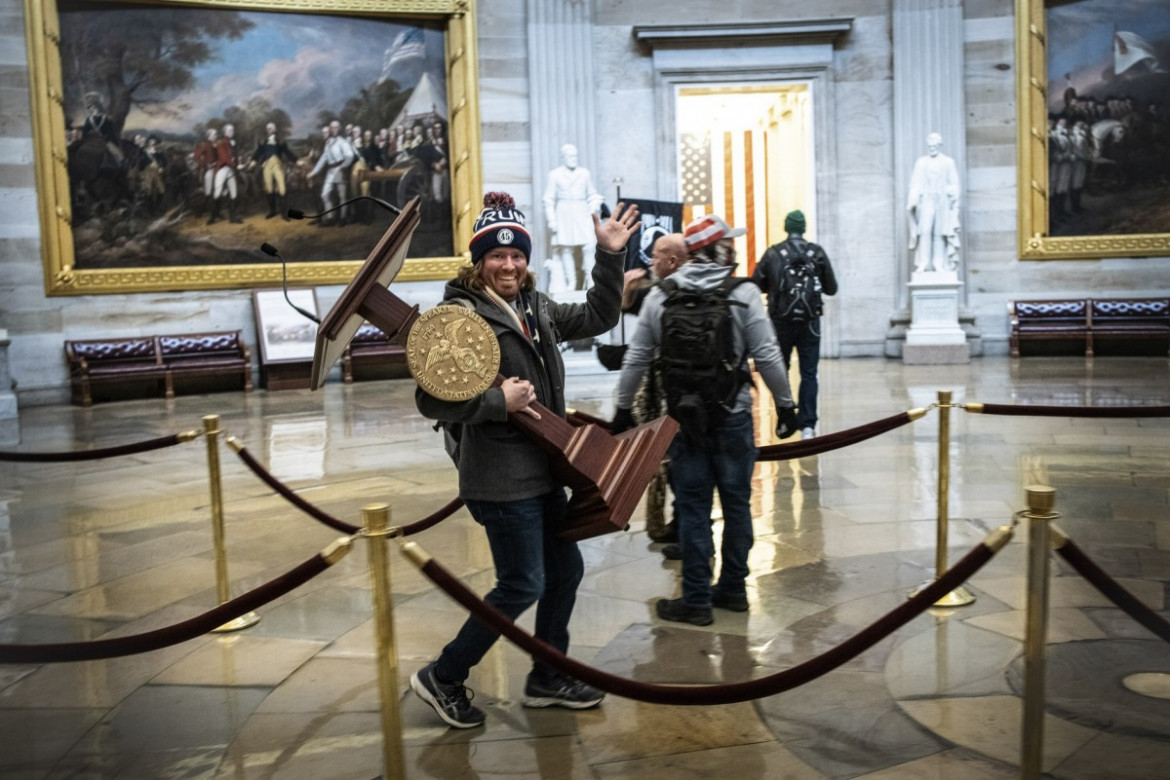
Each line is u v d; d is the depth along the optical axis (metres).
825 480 7.24
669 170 16.19
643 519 6.37
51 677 4.14
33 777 3.29
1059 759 3.18
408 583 5.18
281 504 7.12
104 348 14.27
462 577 5.22
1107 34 15.64
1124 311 15.53
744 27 15.75
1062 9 15.71
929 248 15.41
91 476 8.38
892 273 16.31
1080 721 3.43
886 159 16.23
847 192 16.31
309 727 3.60
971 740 3.32
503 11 15.97
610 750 3.35
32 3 13.98
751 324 4.38
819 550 5.55
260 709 3.76
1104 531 5.68
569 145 14.72
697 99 20.75
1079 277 16.06
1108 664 3.89
